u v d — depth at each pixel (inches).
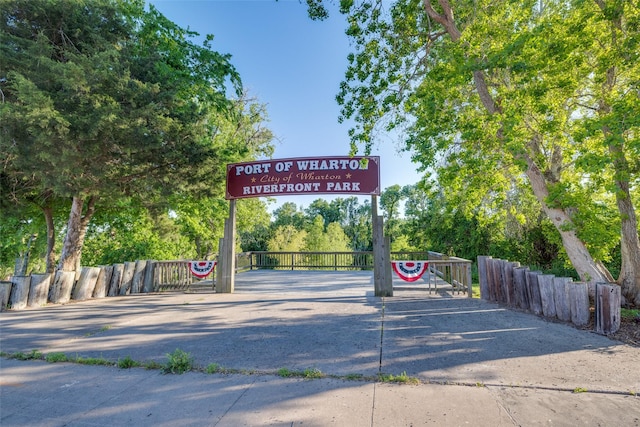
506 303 276.5
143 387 131.0
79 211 387.9
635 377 134.2
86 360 158.2
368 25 368.2
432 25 382.3
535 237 623.5
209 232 746.2
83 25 323.6
